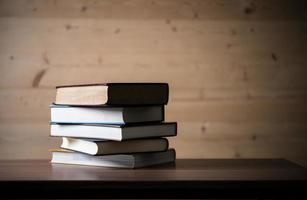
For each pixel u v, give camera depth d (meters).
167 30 1.51
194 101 1.52
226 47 1.52
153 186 1.01
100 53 1.51
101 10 1.51
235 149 1.53
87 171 1.13
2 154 1.49
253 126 1.53
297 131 1.53
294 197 1.03
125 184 1.01
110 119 1.18
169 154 1.28
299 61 1.53
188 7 1.52
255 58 1.53
